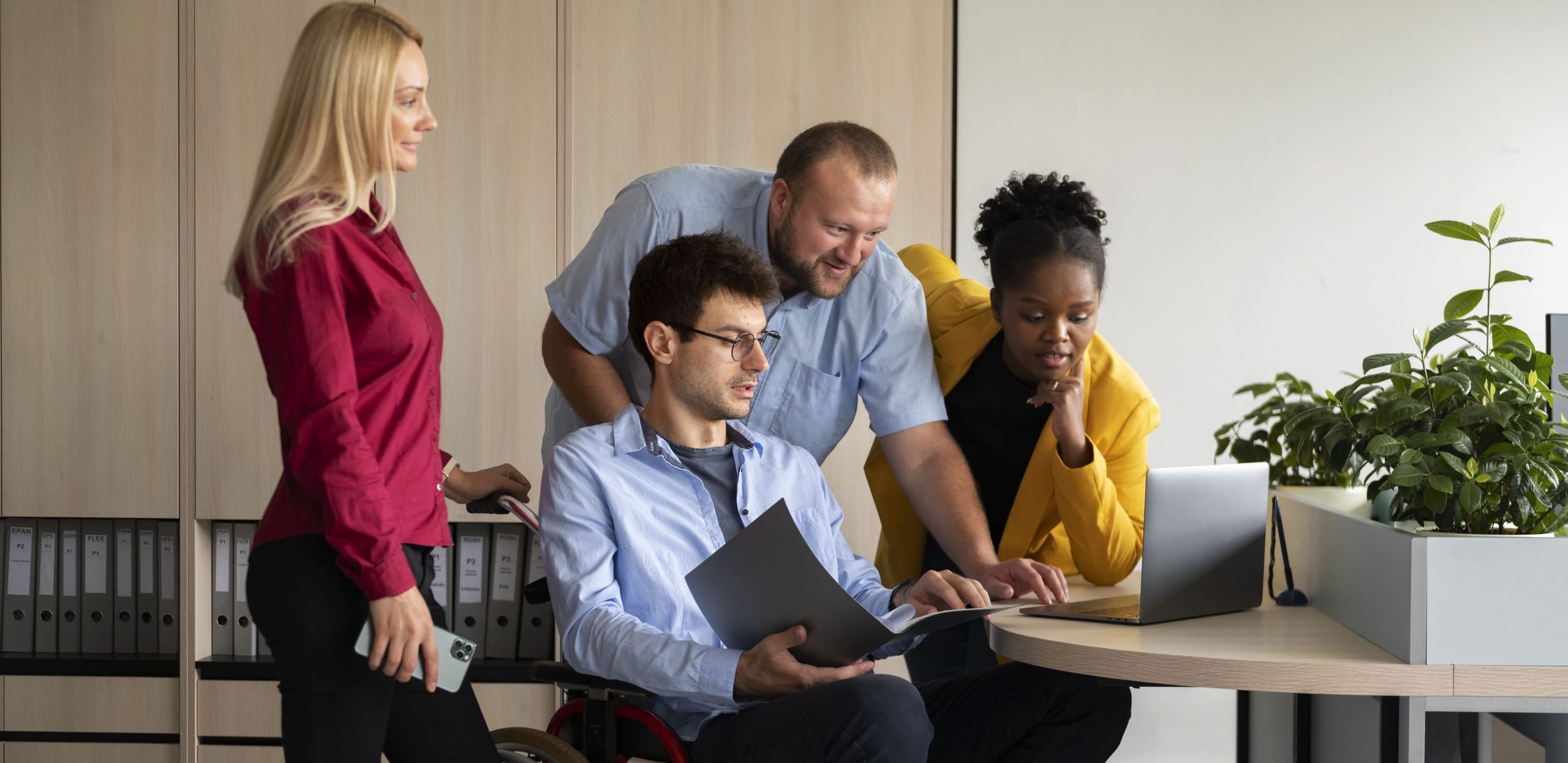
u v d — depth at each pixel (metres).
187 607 2.93
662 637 1.52
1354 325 2.98
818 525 1.77
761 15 2.92
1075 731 1.71
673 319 1.64
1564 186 2.95
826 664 1.53
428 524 1.53
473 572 2.97
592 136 2.91
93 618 3.01
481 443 2.92
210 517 2.93
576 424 2.27
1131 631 1.62
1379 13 2.96
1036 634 1.60
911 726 1.44
